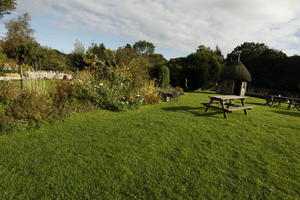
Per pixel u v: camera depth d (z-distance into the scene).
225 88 18.84
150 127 4.52
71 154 2.86
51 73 13.98
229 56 36.09
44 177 2.24
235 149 3.42
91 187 2.11
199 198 2.03
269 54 23.73
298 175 2.59
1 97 4.33
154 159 2.85
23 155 2.74
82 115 5.27
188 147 3.39
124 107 6.39
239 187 2.26
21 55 16.31
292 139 4.18
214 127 4.83
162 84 14.83
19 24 28.88
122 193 2.05
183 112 6.64
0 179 2.15
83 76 7.09
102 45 14.82
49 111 4.57
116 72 8.11
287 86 19.84
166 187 2.18
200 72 19.33
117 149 3.14
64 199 1.91
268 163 2.91
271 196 2.13
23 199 1.88
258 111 8.08
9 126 3.59
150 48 46.53
